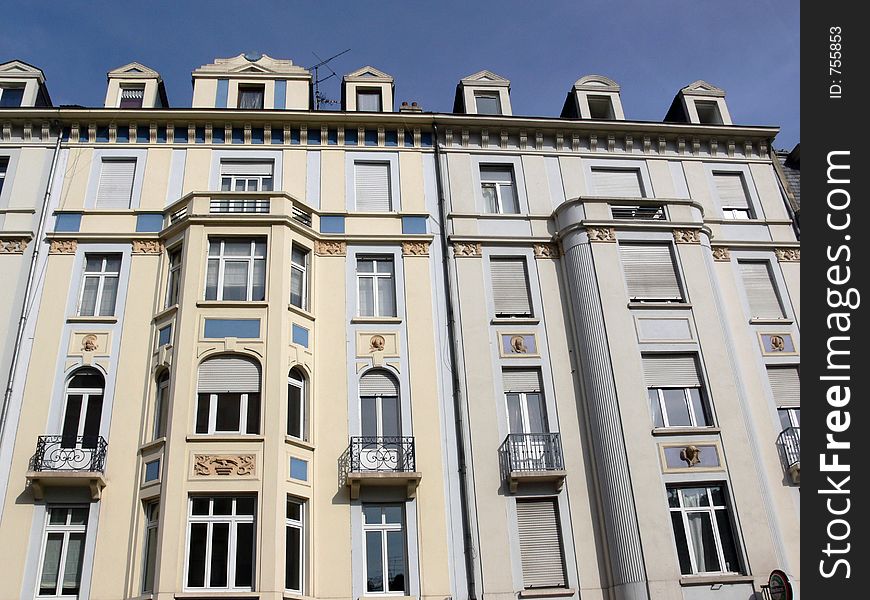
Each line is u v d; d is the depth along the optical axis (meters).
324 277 21.30
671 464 19.16
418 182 23.45
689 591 17.75
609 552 18.34
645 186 24.31
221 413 18.38
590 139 24.75
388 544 18.19
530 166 24.16
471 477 19.00
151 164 23.02
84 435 18.88
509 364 20.64
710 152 25.36
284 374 18.86
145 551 17.23
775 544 18.53
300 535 17.81
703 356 20.78
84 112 23.09
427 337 20.80
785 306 22.81
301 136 23.73
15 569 17.11
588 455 19.62
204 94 24.41
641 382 20.06
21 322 19.98
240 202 21.34
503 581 17.89
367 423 19.64
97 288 21.02
